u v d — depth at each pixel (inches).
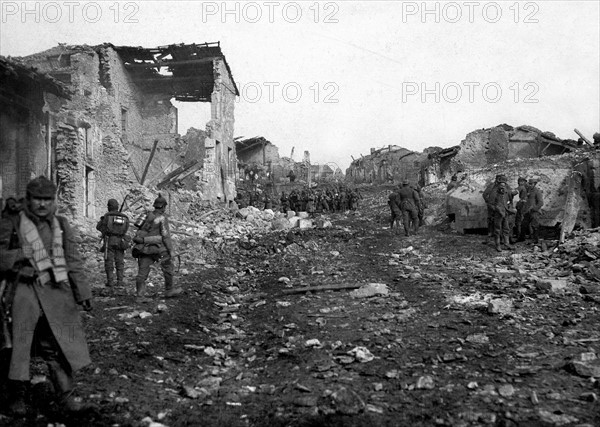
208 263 524.4
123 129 1289.4
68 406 159.9
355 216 1117.1
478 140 1483.8
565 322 271.9
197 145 1408.7
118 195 890.1
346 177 2618.1
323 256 561.9
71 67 1097.4
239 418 167.2
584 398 178.7
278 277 444.8
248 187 1808.6
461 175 878.4
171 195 961.5
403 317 291.4
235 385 199.6
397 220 764.6
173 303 328.8
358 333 264.2
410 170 2265.0
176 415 168.2
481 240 606.9
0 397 162.1
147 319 285.9
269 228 917.2
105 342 240.7
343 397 177.3
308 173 2138.3
